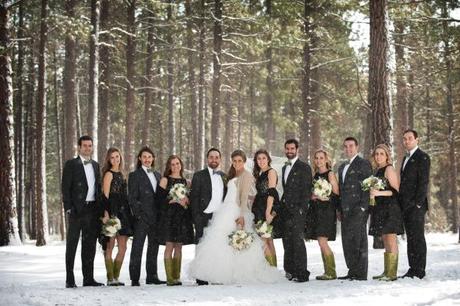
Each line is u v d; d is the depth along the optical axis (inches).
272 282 368.5
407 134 372.8
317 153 388.2
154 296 298.5
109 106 1274.6
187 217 368.5
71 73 933.8
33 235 1246.3
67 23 795.4
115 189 355.9
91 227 349.4
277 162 881.5
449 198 1708.9
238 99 1796.3
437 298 281.0
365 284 338.0
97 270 450.0
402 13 796.0
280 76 1261.1
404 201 366.6
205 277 363.9
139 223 360.8
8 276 425.4
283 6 1036.5
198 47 1290.6
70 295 300.4
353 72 1208.2
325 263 378.0
